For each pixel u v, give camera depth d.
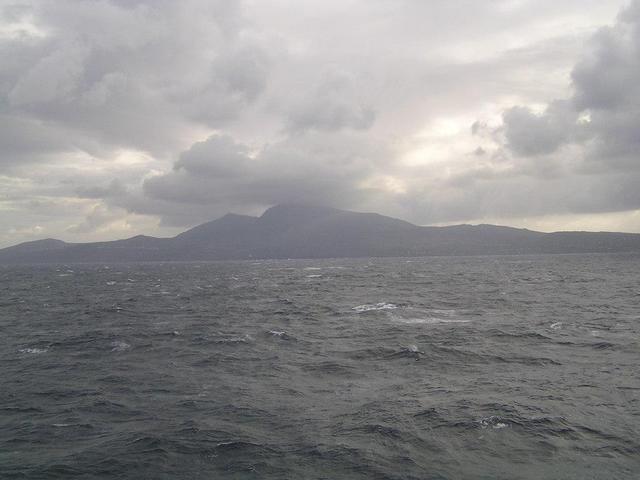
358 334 37.03
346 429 17.16
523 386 21.91
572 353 28.55
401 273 142.62
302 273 159.88
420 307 54.53
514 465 14.16
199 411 19.53
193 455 15.30
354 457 14.88
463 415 18.09
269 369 26.44
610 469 13.73
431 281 102.50
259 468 14.31
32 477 14.05
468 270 151.75
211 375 25.34
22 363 29.06
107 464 14.80
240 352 31.06
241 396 21.50
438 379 23.59
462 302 59.06
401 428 17.05
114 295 79.81
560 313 47.09
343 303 61.28
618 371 24.14
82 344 34.62
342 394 21.53
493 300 60.75
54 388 23.28
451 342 32.25
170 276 151.25
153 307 59.62
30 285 111.62
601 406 18.89
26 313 55.69
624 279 96.62
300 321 45.44
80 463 14.91
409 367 26.12
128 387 23.30
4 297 79.12
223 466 14.52
